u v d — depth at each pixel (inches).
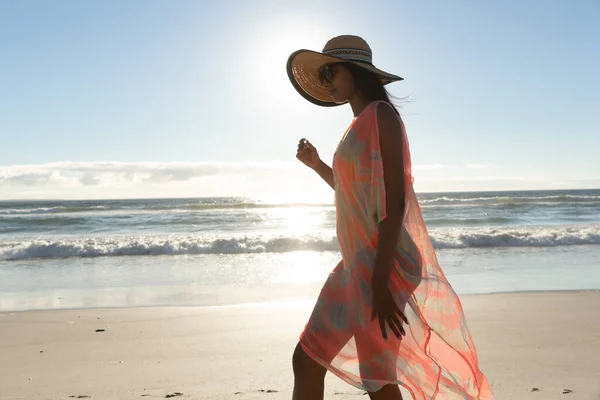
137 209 1699.1
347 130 91.3
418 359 86.3
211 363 181.3
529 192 4534.9
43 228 1071.0
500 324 234.8
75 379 165.6
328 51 94.9
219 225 1123.3
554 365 169.8
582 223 1054.4
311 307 289.6
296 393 93.2
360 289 87.4
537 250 580.7
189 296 337.7
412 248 87.2
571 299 299.6
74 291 365.1
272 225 1115.9
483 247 614.2
